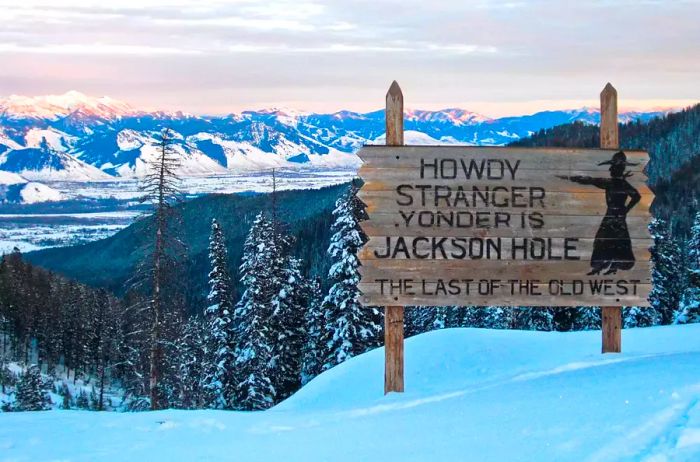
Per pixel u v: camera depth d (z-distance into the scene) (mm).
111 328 79438
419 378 12492
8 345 94750
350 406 10391
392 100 11211
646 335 15133
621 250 11508
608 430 6457
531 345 14133
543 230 11367
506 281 11281
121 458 7062
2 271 99125
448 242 11188
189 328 44594
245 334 35469
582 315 39031
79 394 76938
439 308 45594
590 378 9227
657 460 5359
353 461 6617
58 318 92000
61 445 7723
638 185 11547
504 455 6238
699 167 120000
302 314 38625
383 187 11125
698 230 38312
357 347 32219
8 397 57750
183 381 37062
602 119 11727
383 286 11109
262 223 36531
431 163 11172
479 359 13148
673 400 7102
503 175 11328
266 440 7801
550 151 11391
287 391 38969
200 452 7270
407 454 6691
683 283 41688
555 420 7164
